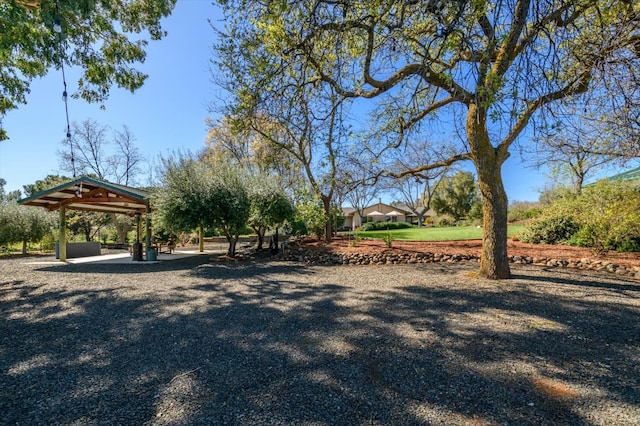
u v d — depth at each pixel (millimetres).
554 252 9180
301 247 12406
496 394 2363
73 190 10938
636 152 5613
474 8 3338
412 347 3287
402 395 2371
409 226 31766
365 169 9352
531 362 2898
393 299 5301
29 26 6605
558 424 2002
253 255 12859
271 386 2553
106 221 23359
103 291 6469
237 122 5582
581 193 10906
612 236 8047
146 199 10969
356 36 5219
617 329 3715
